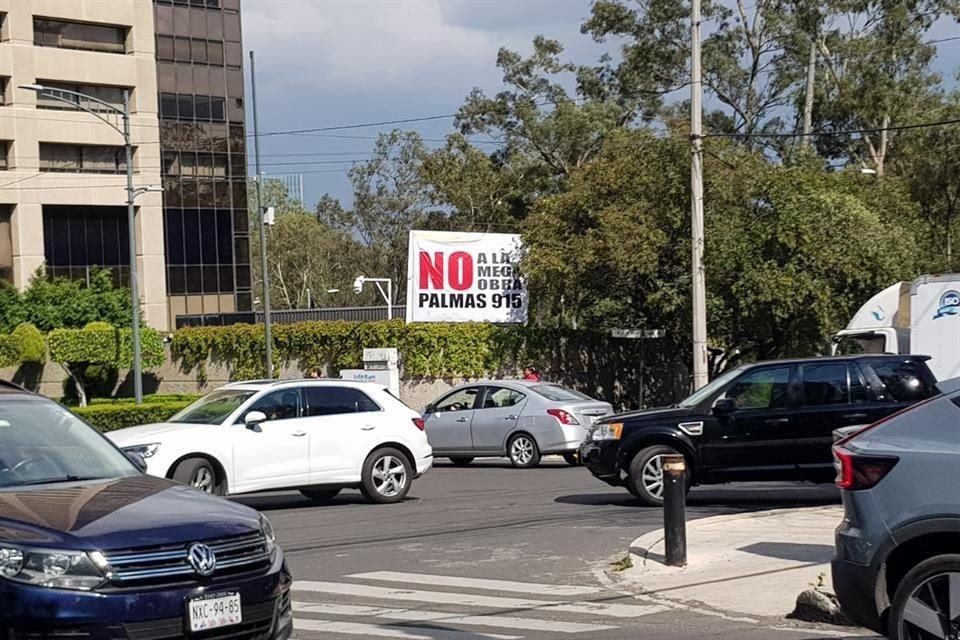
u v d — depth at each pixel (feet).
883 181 129.18
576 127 192.13
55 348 172.14
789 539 42.98
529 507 58.18
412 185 258.57
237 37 231.30
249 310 232.32
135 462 28.04
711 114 192.85
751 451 54.03
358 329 126.41
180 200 223.92
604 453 56.39
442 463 91.40
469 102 204.03
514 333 121.80
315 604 35.50
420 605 35.19
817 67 182.09
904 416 24.45
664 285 116.26
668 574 38.40
